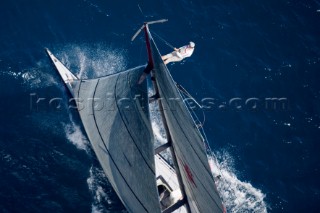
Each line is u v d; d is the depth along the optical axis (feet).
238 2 117.80
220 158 88.58
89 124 77.87
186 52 93.30
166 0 111.45
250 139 92.12
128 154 66.13
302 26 115.85
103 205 75.82
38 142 81.15
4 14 99.09
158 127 91.61
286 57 107.86
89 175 78.89
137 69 68.08
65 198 75.25
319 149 92.07
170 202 72.38
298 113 97.66
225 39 108.06
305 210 82.53
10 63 91.35
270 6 118.93
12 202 72.74
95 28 101.60
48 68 92.17
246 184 85.61
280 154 90.63
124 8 106.63
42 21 100.01
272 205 82.89
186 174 60.29
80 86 82.94
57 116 85.25
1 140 79.97
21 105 85.71
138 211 64.75
